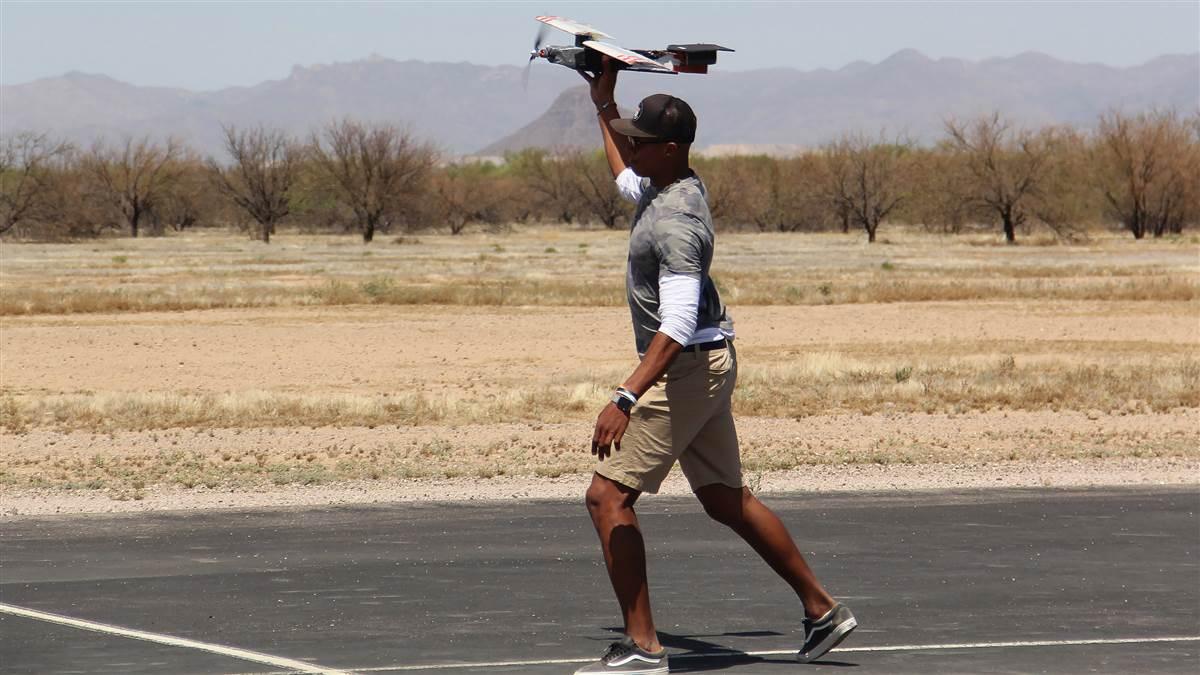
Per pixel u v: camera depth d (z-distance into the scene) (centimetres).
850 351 8825
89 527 3322
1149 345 9138
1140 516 3456
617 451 1923
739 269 17925
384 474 4178
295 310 11681
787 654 2088
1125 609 2420
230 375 7600
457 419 5594
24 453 4744
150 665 2028
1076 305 12244
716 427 1975
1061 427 5406
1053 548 3014
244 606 2442
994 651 2112
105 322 10588
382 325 10406
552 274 16825
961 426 5431
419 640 2180
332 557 2919
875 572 2752
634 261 1919
